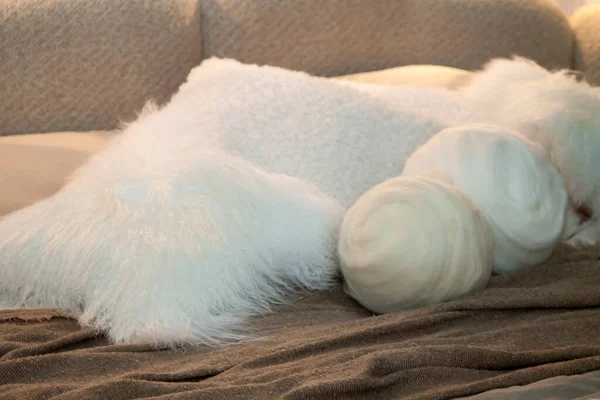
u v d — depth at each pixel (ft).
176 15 7.86
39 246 5.92
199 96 6.72
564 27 8.89
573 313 5.74
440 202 5.89
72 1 7.73
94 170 6.34
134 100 7.80
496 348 5.44
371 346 5.45
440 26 8.40
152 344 5.58
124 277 5.75
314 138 6.58
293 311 5.99
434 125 6.84
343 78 7.81
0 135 7.63
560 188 6.32
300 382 5.16
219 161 6.11
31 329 5.68
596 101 6.99
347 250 6.02
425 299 5.89
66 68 7.68
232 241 5.89
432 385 5.20
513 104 7.02
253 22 8.07
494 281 6.13
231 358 5.45
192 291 5.74
